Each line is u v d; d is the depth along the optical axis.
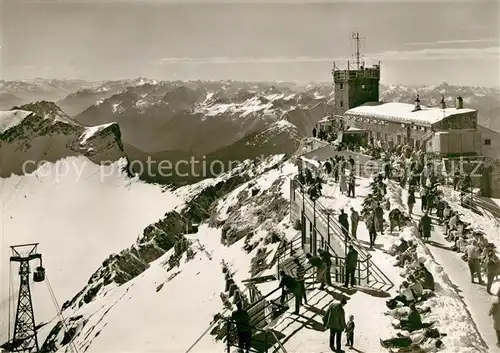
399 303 19.83
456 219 28.98
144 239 104.50
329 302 20.94
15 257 54.41
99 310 70.19
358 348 17.05
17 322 58.00
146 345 43.84
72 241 153.75
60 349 65.06
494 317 17.69
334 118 86.00
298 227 40.47
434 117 57.72
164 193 191.00
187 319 47.09
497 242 28.00
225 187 119.50
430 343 17.02
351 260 22.09
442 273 22.52
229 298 40.91
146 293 60.34
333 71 90.19
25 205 179.62
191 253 66.25
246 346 18.02
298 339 18.06
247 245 56.44
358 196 36.91
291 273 26.52
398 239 26.28
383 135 66.62
